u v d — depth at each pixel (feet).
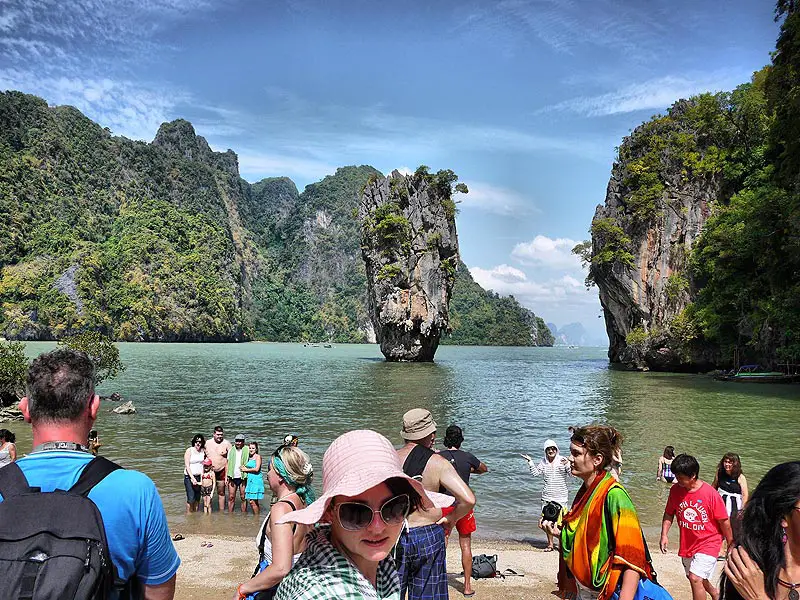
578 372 216.33
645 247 222.07
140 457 58.18
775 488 8.01
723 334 188.14
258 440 69.72
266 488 46.73
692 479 19.02
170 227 624.18
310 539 7.65
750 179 203.41
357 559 7.34
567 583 13.19
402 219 270.67
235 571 27.50
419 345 282.56
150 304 499.51
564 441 71.15
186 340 522.06
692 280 209.46
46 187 602.03
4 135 611.88
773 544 7.95
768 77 141.79
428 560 12.94
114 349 104.06
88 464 7.44
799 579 7.82
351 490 6.86
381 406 106.83
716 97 219.41
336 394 128.77
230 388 138.72
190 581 26.08
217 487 42.32
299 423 84.07
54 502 6.73
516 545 33.45
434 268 280.92
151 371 190.70
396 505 7.25
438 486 14.06
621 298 231.50
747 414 94.89
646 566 11.89
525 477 51.01
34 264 494.18
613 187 245.86
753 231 156.97
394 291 271.69
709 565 18.63
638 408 104.22
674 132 227.81
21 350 99.86
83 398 7.88
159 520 7.57
